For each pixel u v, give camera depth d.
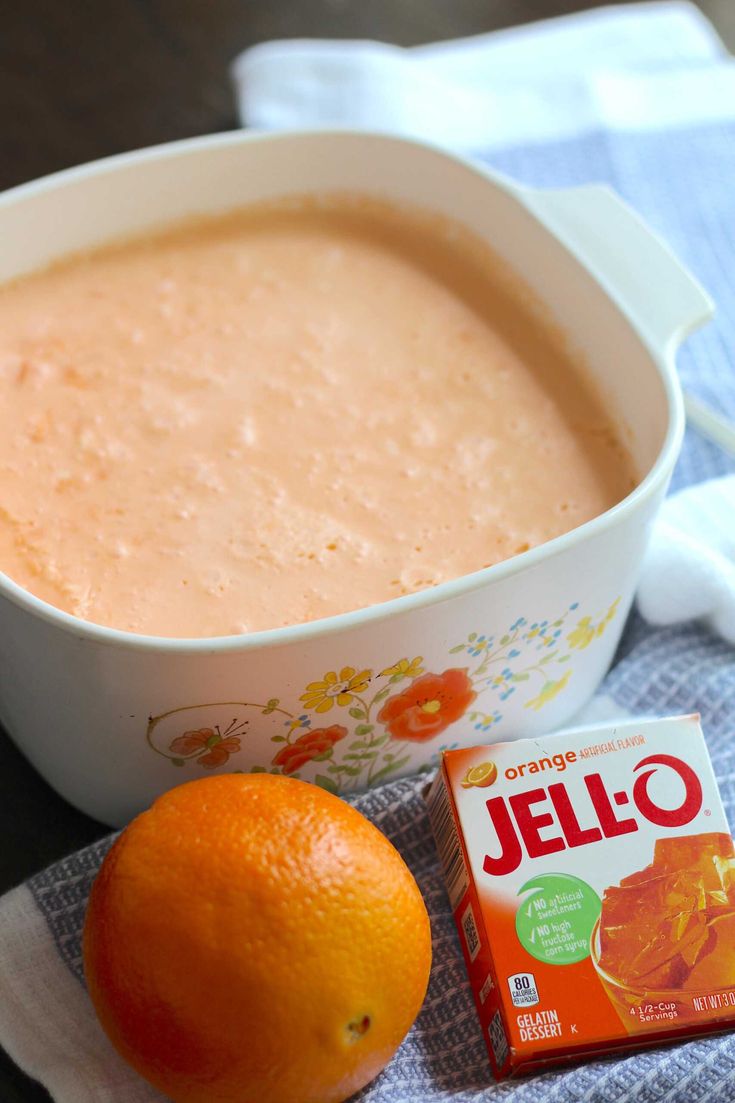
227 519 0.54
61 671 0.48
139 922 0.46
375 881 0.47
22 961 0.50
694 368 0.65
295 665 0.48
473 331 0.60
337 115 0.71
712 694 0.57
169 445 0.56
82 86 0.71
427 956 0.48
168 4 0.74
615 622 0.54
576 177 0.71
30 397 0.57
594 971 0.49
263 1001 0.45
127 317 0.60
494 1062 0.49
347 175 0.63
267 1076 0.45
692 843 0.50
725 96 0.74
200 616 0.52
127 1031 0.46
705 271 0.69
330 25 0.75
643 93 0.74
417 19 0.77
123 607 0.52
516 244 0.60
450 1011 0.51
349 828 0.48
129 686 0.48
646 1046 0.49
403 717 0.52
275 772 0.52
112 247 0.62
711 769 0.51
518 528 0.55
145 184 0.61
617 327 0.56
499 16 0.77
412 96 0.72
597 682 0.57
